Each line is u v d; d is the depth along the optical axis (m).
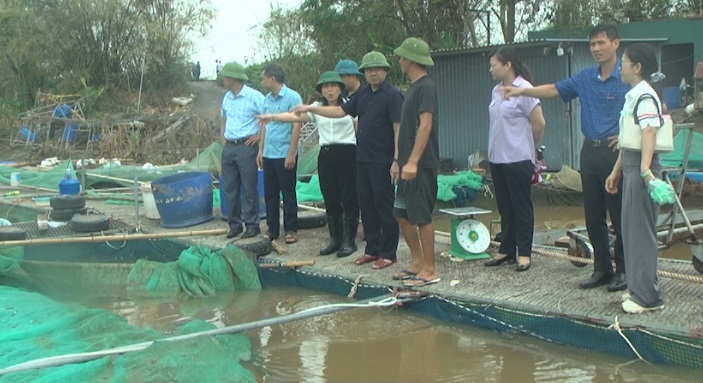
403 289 5.52
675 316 4.40
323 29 19.62
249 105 7.28
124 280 6.64
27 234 7.74
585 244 5.89
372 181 6.07
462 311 5.17
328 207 6.78
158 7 30.89
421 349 4.82
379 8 18.97
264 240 7.08
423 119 5.25
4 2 28.33
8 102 27.83
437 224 10.78
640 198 4.34
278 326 5.41
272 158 7.13
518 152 5.59
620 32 19.47
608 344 4.46
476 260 6.20
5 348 4.41
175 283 6.46
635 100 4.23
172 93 31.38
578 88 5.05
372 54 5.91
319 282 6.28
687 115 17.72
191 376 3.88
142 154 20.92
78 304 5.88
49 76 29.50
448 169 14.99
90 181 12.66
